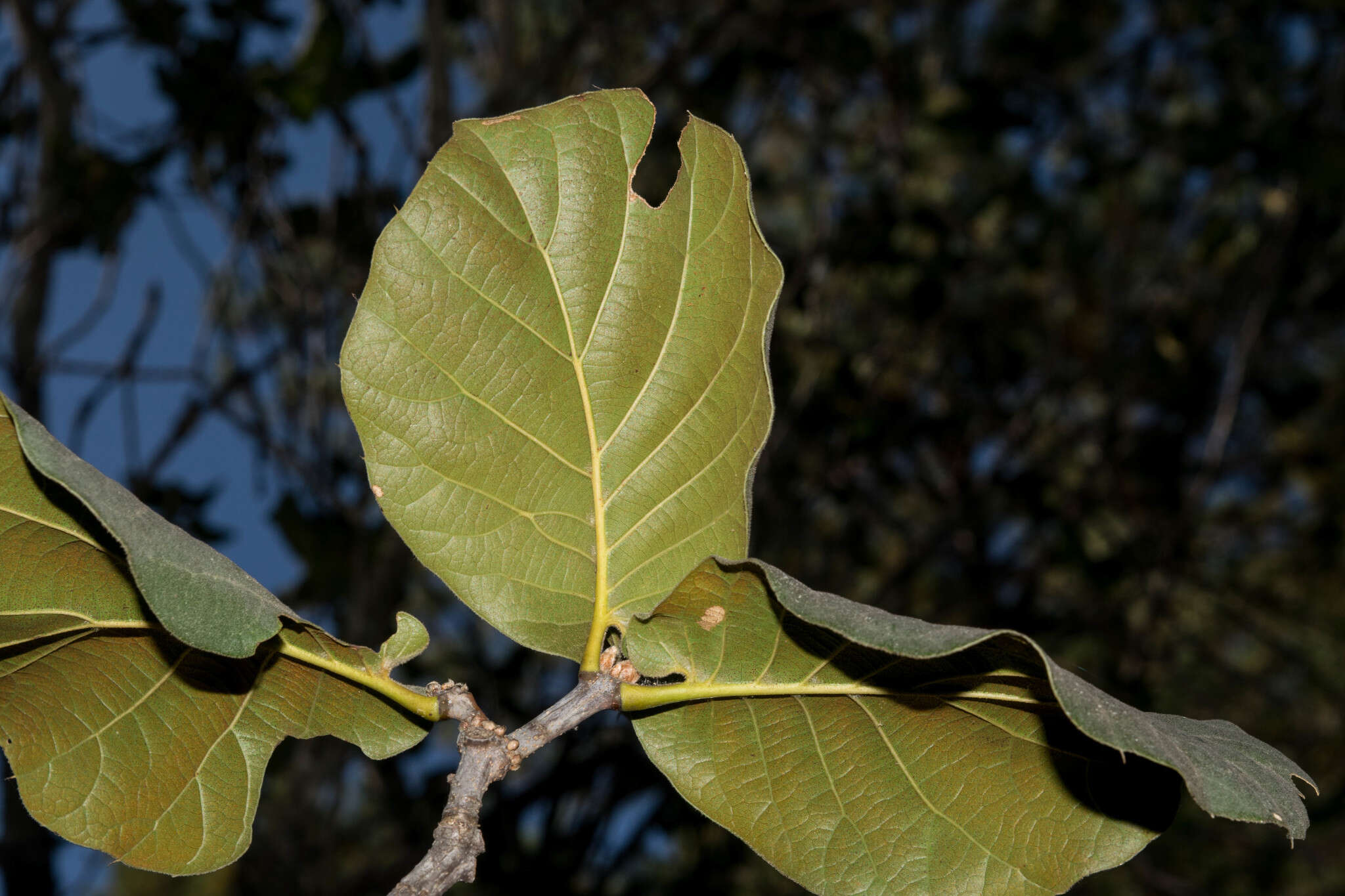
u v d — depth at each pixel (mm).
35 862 3900
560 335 1187
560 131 1204
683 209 1229
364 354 1134
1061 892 1078
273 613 985
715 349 1207
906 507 6336
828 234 5488
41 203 4840
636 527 1174
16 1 5066
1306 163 5027
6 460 980
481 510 1142
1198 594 7238
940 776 1109
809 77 5492
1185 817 7316
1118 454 6070
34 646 1059
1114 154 6121
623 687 1083
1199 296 5918
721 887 5160
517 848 4508
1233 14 5918
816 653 1071
